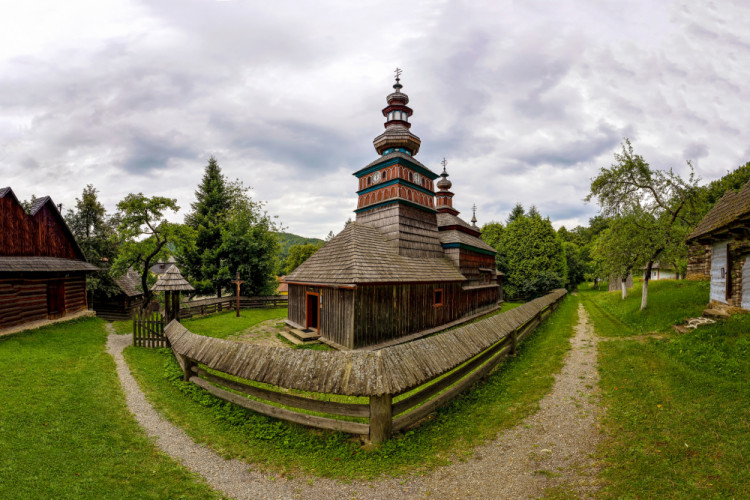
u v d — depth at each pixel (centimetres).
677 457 503
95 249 2273
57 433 620
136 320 1384
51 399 753
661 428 591
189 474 549
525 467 546
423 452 614
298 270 1859
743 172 2714
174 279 1402
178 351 945
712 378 746
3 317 1349
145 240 1827
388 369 645
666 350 997
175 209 1825
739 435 529
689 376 777
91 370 990
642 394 743
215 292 2961
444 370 743
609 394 786
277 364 708
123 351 1292
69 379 891
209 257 2755
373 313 1415
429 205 2180
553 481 501
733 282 1138
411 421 684
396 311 1548
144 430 679
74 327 1593
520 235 3728
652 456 515
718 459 481
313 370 667
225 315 2253
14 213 1449
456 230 2425
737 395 650
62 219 1730
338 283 1370
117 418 710
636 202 1636
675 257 1617
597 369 977
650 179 1614
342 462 590
